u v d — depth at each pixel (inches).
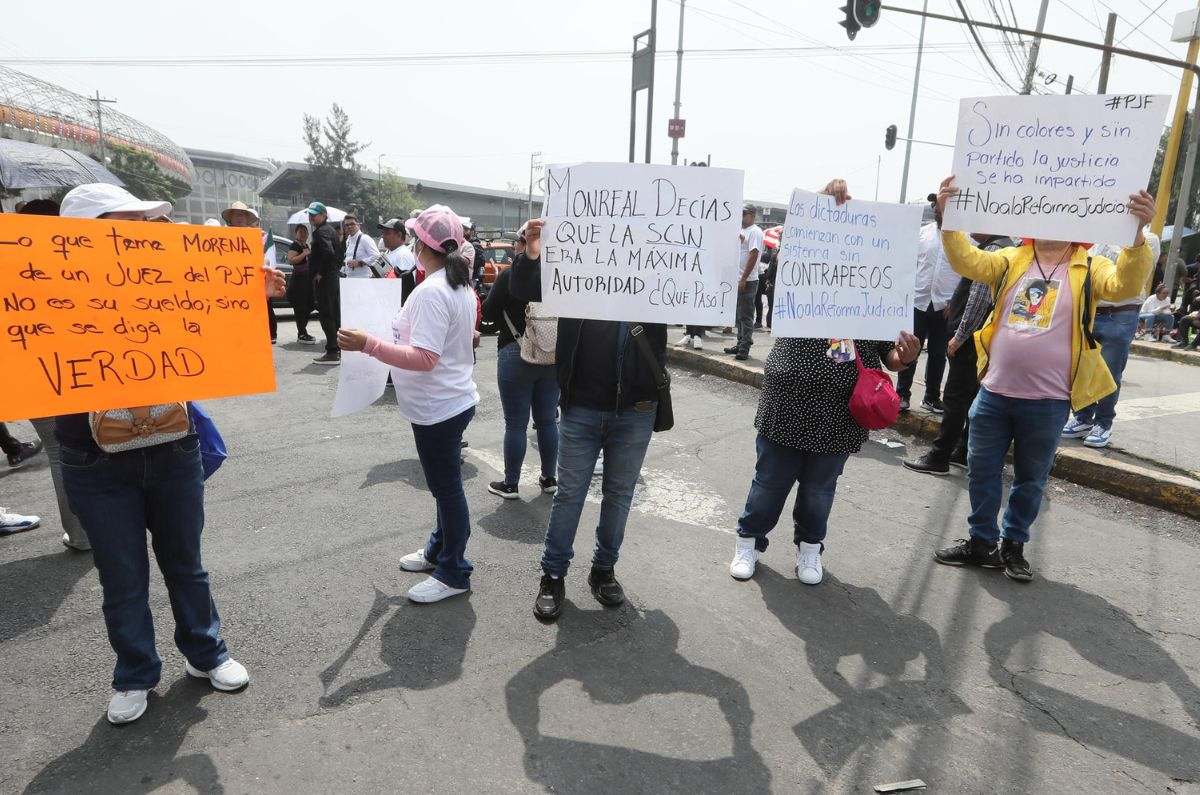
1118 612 124.1
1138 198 108.0
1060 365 123.6
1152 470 180.9
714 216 106.1
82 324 79.7
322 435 216.4
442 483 117.2
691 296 107.9
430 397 112.0
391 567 134.0
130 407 83.3
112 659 104.5
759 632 115.7
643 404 113.0
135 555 88.5
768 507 130.3
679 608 122.5
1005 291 129.5
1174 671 107.7
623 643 111.5
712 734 91.7
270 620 115.0
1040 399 126.2
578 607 122.0
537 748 88.0
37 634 110.1
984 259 128.5
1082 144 111.6
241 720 91.7
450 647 108.9
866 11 379.2
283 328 442.6
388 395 267.4
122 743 87.1
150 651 92.0
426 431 113.7
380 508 161.2
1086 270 122.9
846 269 114.4
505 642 110.7
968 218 121.6
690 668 105.5
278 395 265.4
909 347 121.5
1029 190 116.3
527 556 140.1
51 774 82.0
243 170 3656.5
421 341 107.2
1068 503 174.2
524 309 153.5
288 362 329.7
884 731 93.4
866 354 122.6
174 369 86.0
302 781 81.7
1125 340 196.4
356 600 122.0
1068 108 111.5
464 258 115.6
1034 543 151.6
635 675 103.4
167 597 121.3
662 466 196.4
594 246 108.3
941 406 229.1
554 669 104.2
